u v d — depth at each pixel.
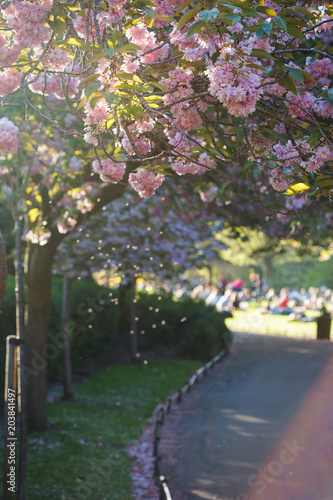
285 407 12.98
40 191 9.97
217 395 14.69
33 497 7.71
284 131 4.18
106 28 3.84
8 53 4.13
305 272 63.44
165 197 11.88
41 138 8.99
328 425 11.24
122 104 3.69
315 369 17.62
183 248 15.54
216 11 3.13
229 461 9.46
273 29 3.66
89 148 9.61
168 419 12.45
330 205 10.91
